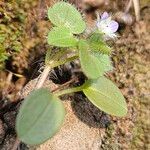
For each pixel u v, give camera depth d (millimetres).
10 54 45
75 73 45
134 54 47
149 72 46
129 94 45
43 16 47
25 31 46
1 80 45
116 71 46
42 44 46
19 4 45
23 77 46
